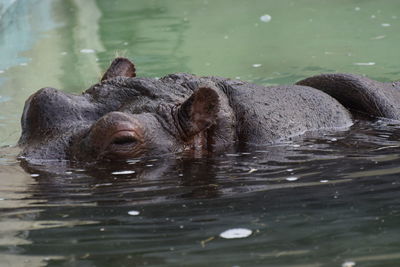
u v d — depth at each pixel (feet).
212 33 114.32
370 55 96.07
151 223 39.01
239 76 86.84
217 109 50.78
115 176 46.47
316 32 112.57
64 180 45.91
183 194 43.42
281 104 56.90
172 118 51.34
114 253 35.24
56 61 98.12
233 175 46.75
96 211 41.04
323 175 46.26
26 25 125.08
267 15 124.06
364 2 135.33
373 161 48.88
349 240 35.68
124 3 144.25
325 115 58.03
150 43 108.06
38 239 37.40
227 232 37.37
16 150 51.01
